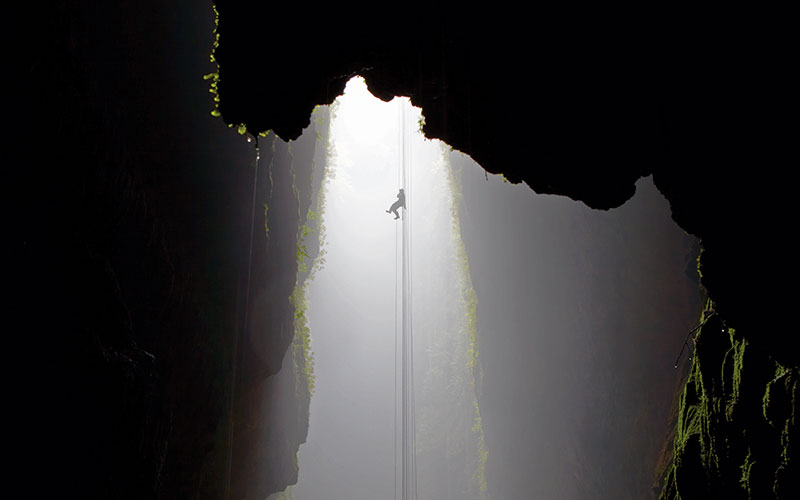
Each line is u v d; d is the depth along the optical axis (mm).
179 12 17266
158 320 15305
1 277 9898
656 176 11609
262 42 11320
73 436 10422
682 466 15492
